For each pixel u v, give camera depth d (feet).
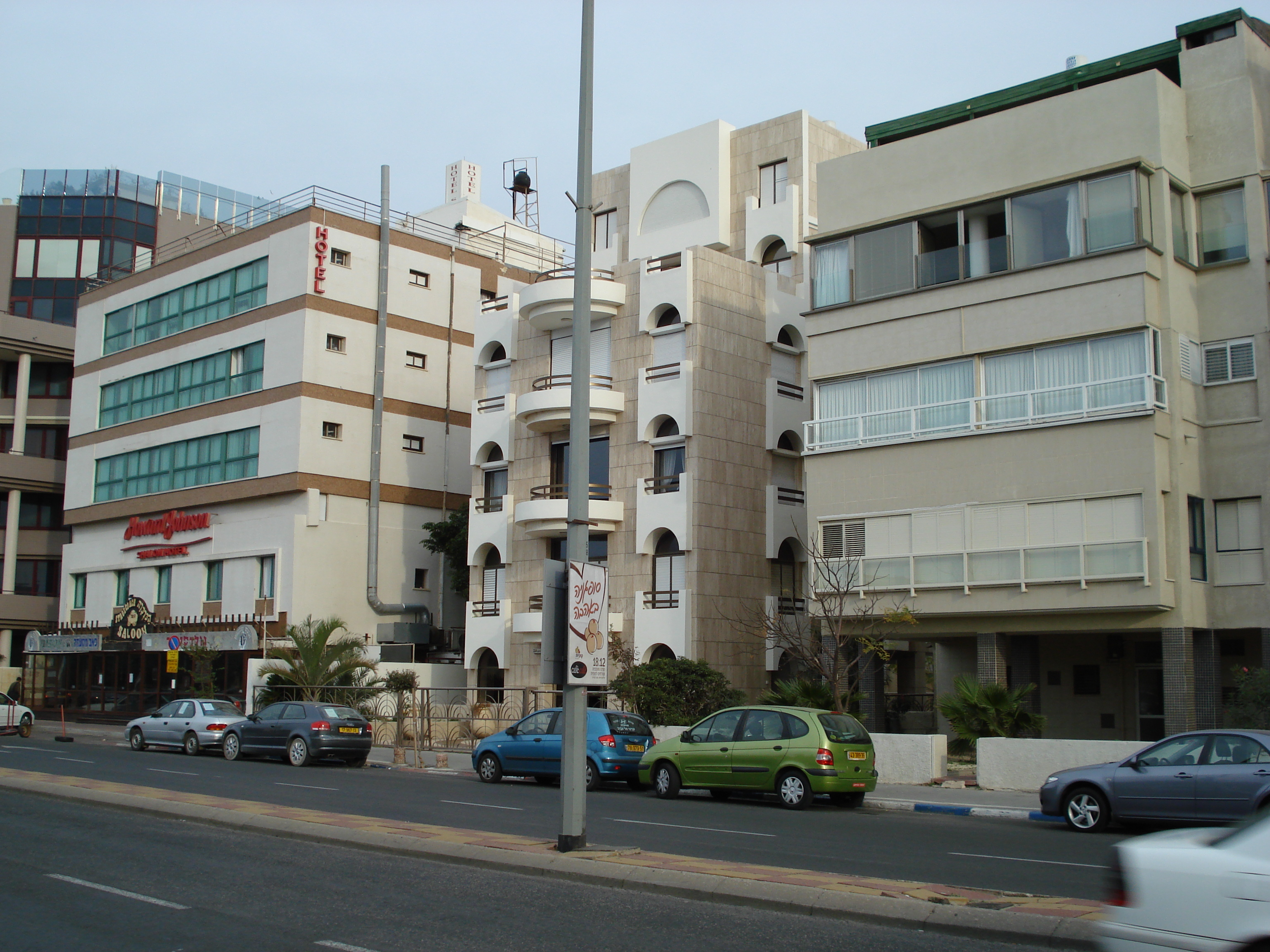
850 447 97.19
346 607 148.05
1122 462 82.99
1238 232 87.56
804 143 131.13
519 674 125.08
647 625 114.11
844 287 99.86
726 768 67.97
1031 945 29.04
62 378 206.80
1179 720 80.48
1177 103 89.20
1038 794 71.10
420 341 158.71
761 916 32.53
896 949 28.60
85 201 220.43
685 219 139.23
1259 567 83.97
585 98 45.21
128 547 171.12
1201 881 22.00
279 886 36.91
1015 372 89.35
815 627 97.66
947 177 95.81
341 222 152.87
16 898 35.01
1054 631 86.69
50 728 152.87
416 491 156.15
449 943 29.22
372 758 103.76
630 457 118.73
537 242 189.37
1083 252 86.48
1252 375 85.87
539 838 48.01
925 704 115.14
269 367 151.64
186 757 101.50
